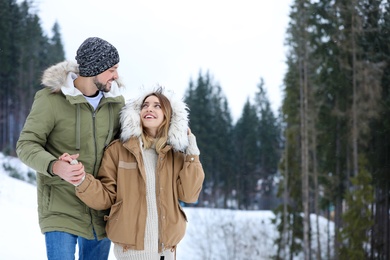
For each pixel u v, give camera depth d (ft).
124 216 9.75
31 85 124.36
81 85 10.11
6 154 91.35
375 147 65.00
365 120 64.03
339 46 67.41
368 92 63.98
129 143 9.90
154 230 9.84
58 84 9.76
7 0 116.26
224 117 183.01
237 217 82.79
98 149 10.05
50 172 9.12
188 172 10.03
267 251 70.69
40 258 19.65
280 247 70.23
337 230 65.36
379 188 65.41
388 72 65.46
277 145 172.65
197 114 169.37
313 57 69.97
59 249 9.66
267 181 174.09
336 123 69.10
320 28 69.56
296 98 72.59
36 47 123.44
